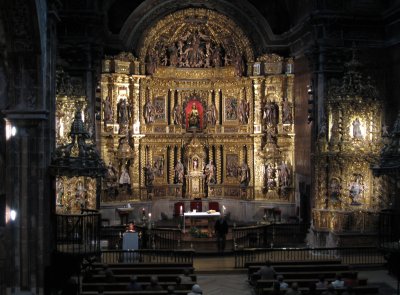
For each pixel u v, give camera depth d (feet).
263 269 83.56
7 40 76.23
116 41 139.03
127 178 139.95
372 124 112.98
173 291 66.64
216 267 101.60
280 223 123.54
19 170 79.20
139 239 112.88
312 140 120.47
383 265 100.01
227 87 150.41
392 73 116.88
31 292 78.95
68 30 121.80
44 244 80.02
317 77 119.14
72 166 82.64
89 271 87.10
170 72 149.89
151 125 147.84
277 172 141.18
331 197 112.57
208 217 130.93
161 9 142.41
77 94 114.21
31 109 78.59
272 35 142.00
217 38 149.89
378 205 111.96
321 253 109.50
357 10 118.21
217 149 151.33
